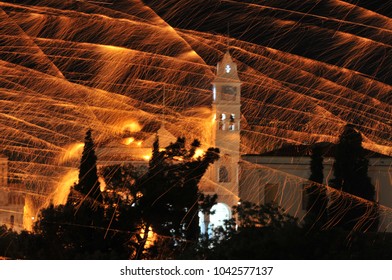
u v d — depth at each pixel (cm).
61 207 4797
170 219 4741
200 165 4931
